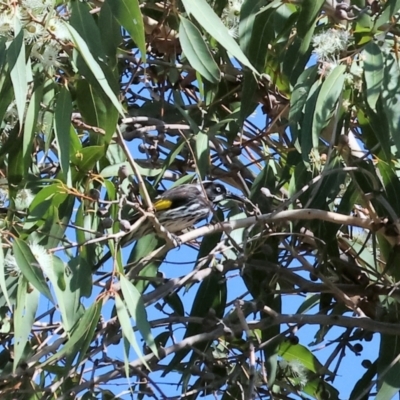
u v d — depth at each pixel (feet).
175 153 17.34
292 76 15.65
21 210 15.44
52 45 12.89
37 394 16.22
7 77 13.43
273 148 20.57
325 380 19.17
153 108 20.56
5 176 15.51
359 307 18.15
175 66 19.94
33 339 17.49
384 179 16.25
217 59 18.60
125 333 12.74
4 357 16.99
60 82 15.92
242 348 18.08
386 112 13.62
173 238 14.76
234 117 17.98
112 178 17.57
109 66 13.57
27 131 13.08
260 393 17.88
